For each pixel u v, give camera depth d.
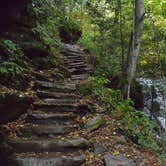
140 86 13.62
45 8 14.09
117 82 11.89
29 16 9.64
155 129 9.87
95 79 9.80
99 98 8.66
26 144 5.69
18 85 7.63
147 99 14.85
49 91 8.16
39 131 6.22
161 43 14.01
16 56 8.30
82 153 5.79
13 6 6.94
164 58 14.14
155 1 13.38
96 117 7.12
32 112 6.92
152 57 14.59
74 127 6.60
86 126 6.74
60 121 6.77
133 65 9.50
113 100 9.12
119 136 6.67
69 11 21.38
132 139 6.91
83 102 7.87
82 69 11.55
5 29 7.50
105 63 12.72
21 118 6.64
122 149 6.13
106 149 5.99
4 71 6.97
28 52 9.23
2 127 5.97
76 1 21.89
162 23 13.86
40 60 9.62
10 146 5.56
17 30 8.97
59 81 9.44
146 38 14.37
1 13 6.77
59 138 6.14
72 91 8.50
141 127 7.92
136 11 9.42
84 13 21.28
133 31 9.46
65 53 12.65
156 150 6.99
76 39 18.03
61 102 7.59
